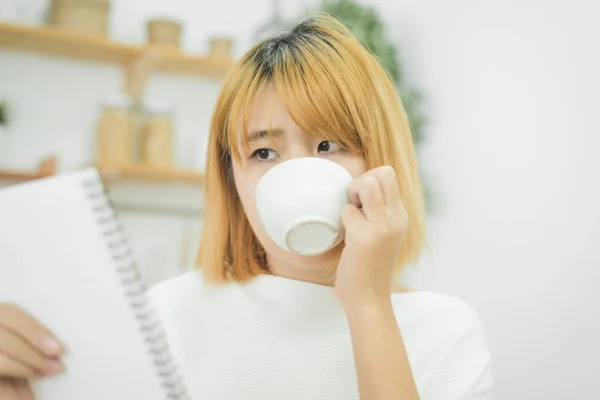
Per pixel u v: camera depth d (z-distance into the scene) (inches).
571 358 57.8
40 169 65.1
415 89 84.0
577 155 58.0
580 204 57.4
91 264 13.7
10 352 13.4
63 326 13.9
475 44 73.7
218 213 27.0
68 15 63.9
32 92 69.0
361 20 76.3
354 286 18.7
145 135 67.4
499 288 67.4
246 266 26.9
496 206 68.7
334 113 21.8
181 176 68.3
